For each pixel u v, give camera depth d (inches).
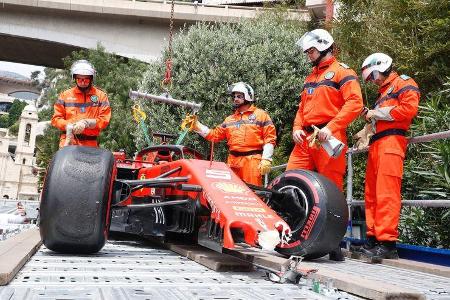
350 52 389.4
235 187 120.7
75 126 169.8
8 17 1167.6
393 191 157.1
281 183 140.8
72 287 74.5
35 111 3157.0
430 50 278.5
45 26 1160.8
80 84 192.2
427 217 207.3
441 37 284.5
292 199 133.0
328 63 166.2
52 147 948.0
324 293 84.2
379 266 143.0
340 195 131.4
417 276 122.0
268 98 474.9
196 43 500.7
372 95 335.0
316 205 127.9
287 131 490.6
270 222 102.8
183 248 135.4
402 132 161.2
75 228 111.8
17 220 294.0
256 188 133.5
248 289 82.5
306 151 168.2
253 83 477.1
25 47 1337.4
